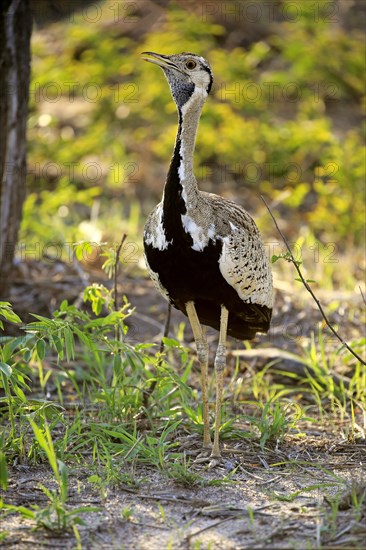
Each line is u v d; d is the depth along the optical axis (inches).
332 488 292.2
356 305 498.3
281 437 339.9
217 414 321.4
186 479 291.9
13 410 338.3
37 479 295.7
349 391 390.9
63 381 395.9
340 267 555.8
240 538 251.6
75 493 283.3
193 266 309.3
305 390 401.1
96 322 337.4
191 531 256.1
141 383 370.3
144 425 347.6
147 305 500.1
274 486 294.7
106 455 303.4
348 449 334.3
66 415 364.5
